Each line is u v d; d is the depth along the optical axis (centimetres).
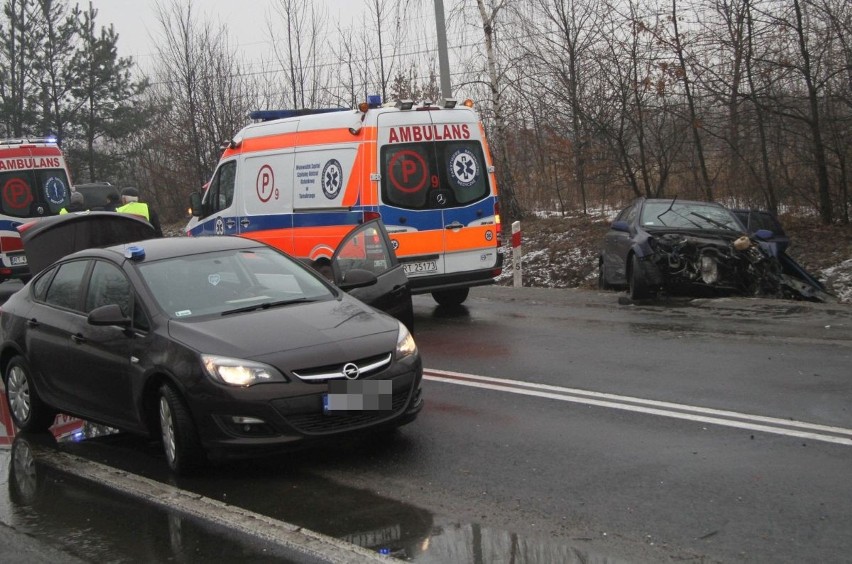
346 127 1202
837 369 819
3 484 618
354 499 546
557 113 2261
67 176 1755
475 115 1249
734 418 674
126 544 493
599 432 655
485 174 1245
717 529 472
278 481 586
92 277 721
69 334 704
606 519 493
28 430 774
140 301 657
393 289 964
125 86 4141
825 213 1767
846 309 1130
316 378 582
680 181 2067
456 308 1338
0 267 1678
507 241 2208
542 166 2583
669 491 530
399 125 1192
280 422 570
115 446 705
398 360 620
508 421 696
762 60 1709
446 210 1212
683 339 992
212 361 581
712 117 1844
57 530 520
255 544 481
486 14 2198
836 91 1683
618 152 2084
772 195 1838
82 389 693
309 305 675
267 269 725
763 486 531
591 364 883
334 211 1210
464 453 623
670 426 662
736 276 1268
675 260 1255
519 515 505
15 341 769
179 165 3578
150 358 616
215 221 1420
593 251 1914
